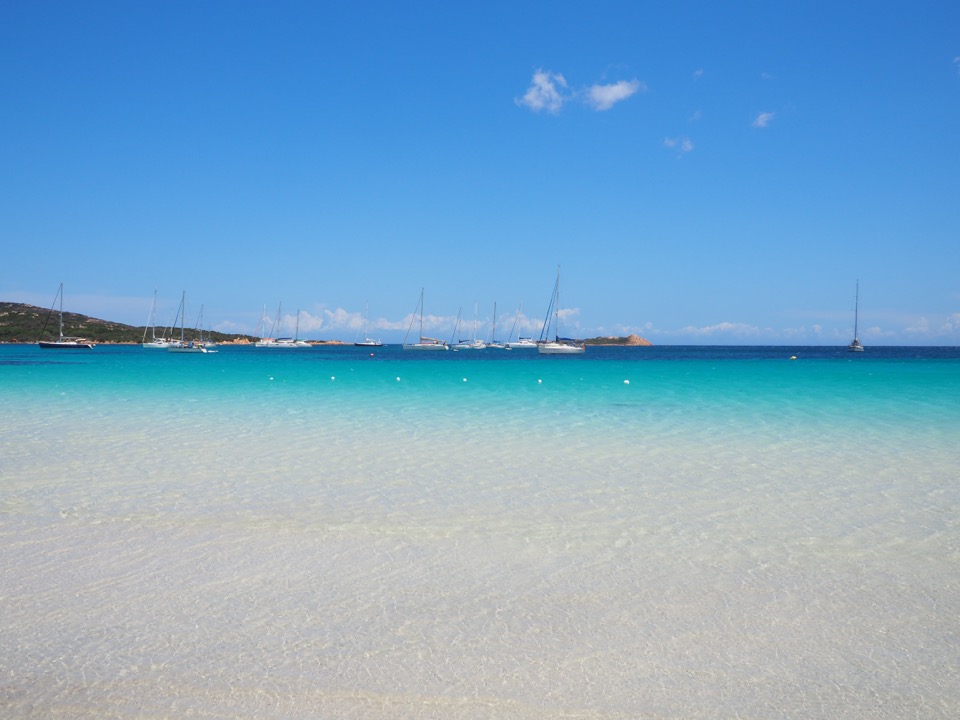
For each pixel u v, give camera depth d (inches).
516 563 276.1
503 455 506.0
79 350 5128.0
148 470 446.0
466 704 178.2
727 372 1865.2
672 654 203.9
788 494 388.5
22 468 449.7
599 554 287.0
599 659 200.7
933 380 1416.1
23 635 210.4
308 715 172.9
